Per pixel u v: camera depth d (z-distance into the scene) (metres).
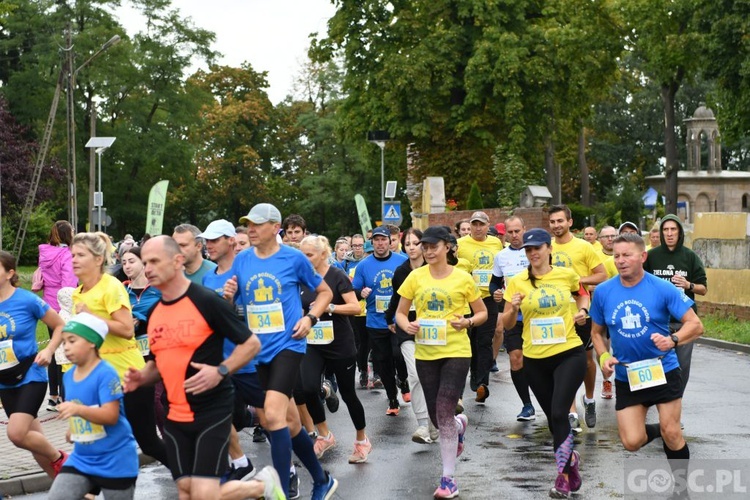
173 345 5.57
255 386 7.50
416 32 41.84
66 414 5.54
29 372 7.11
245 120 68.12
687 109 71.50
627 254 6.85
